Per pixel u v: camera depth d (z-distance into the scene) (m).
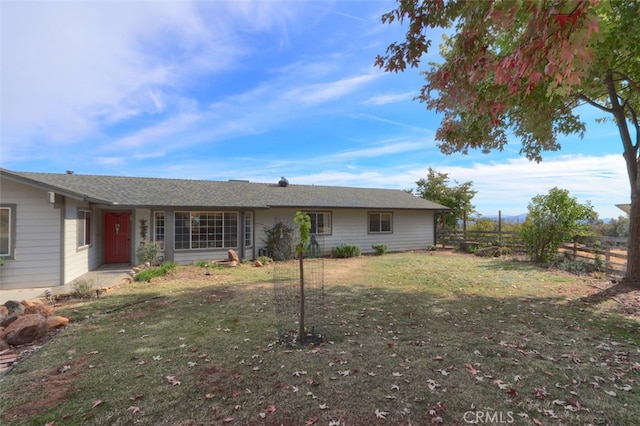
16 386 3.28
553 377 3.38
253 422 2.68
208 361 3.83
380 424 2.64
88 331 4.92
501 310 5.92
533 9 1.57
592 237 10.34
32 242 8.16
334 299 6.83
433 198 23.66
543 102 3.96
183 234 12.45
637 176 7.77
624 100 8.07
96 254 11.54
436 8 3.04
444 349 4.11
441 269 10.94
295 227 14.97
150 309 6.14
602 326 4.98
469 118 5.32
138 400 3.01
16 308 5.38
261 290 7.77
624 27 3.93
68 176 12.81
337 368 3.61
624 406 2.85
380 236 17.41
